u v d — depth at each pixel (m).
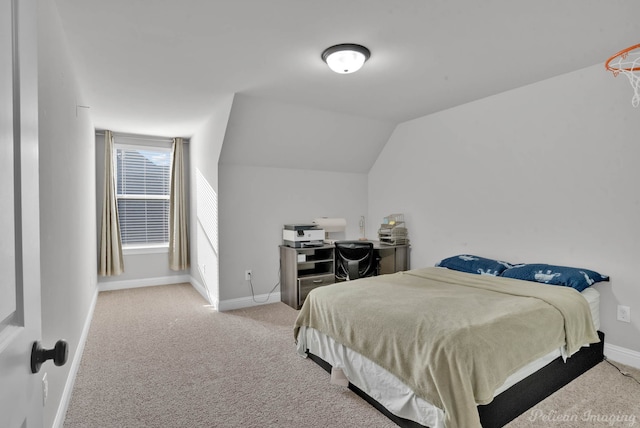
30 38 0.75
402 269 4.22
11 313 0.64
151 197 5.21
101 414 1.97
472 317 1.91
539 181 3.01
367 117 4.09
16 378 0.65
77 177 2.72
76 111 2.71
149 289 4.95
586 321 2.28
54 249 1.81
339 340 2.24
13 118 0.66
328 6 1.89
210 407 2.03
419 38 2.25
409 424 1.80
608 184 2.60
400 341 1.85
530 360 1.82
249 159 4.02
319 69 2.74
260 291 4.19
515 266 3.02
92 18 2.01
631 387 2.20
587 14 1.96
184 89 3.17
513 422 1.84
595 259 2.68
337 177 4.70
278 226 4.30
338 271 4.16
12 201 0.64
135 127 4.58
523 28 2.12
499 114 3.30
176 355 2.74
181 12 1.95
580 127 2.75
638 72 2.43
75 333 2.47
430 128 3.97
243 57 2.53
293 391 2.20
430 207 4.00
